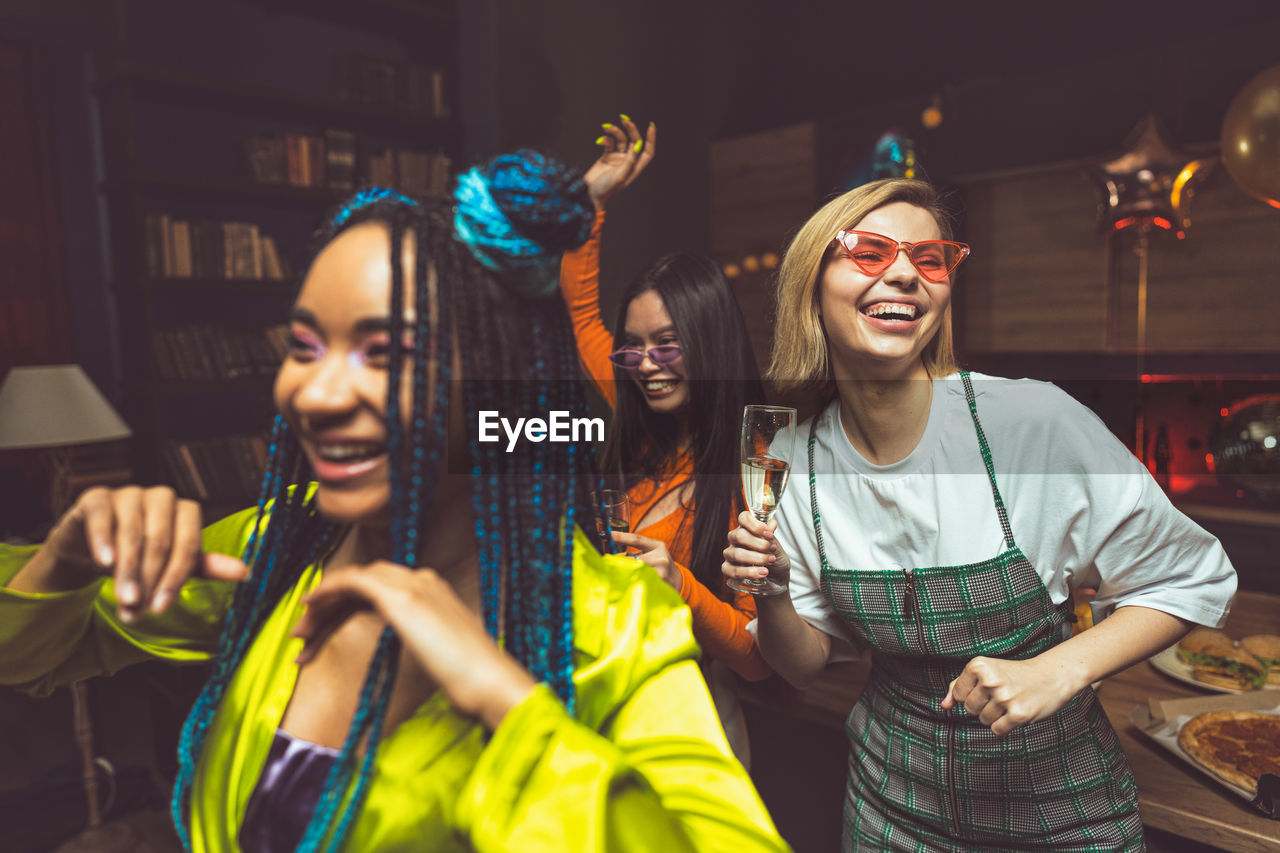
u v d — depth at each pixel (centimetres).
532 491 51
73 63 394
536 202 44
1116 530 96
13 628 56
